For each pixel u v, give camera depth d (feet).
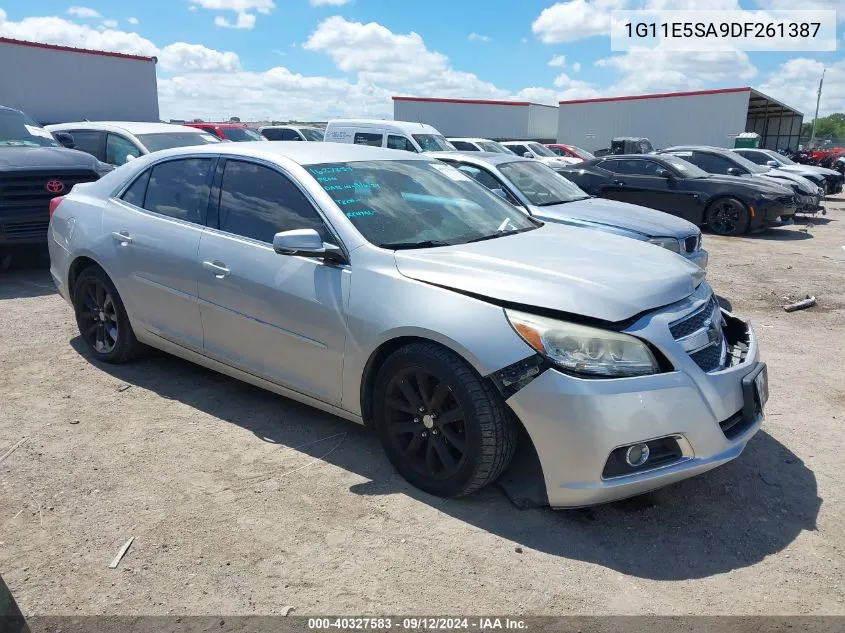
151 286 14.19
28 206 23.91
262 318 12.24
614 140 87.30
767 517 10.44
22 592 8.52
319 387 11.80
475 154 27.55
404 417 11.05
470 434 9.95
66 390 14.58
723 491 11.14
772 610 8.46
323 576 8.93
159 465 11.59
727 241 39.22
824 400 15.11
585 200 26.40
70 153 26.37
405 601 8.52
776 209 39.78
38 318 19.67
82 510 10.25
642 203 43.24
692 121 103.24
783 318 22.41
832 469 11.93
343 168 12.98
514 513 10.36
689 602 8.59
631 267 10.99
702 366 10.13
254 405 14.02
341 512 10.32
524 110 114.11
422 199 13.08
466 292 10.23
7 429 12.79
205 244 13.16
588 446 9.24
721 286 27.25
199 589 8.65
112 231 14.93
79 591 8.57
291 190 12.42
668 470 9.53
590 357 9.40
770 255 34.71
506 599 8.57
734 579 9.04
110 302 15.56
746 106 98.58
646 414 9.27
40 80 57.00
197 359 13.97
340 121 51.44
